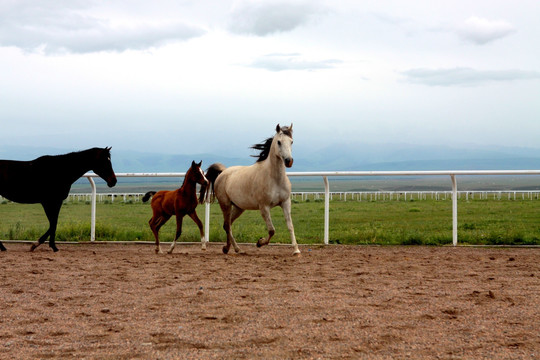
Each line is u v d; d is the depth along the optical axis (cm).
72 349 376
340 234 1315
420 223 1841
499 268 761
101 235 1223
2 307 513
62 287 620
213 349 375
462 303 520
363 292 579
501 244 1079
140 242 1148
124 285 632
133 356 360
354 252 984
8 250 1034
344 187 12606
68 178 1042
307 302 527
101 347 381
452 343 386
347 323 444
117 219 1972
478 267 774
